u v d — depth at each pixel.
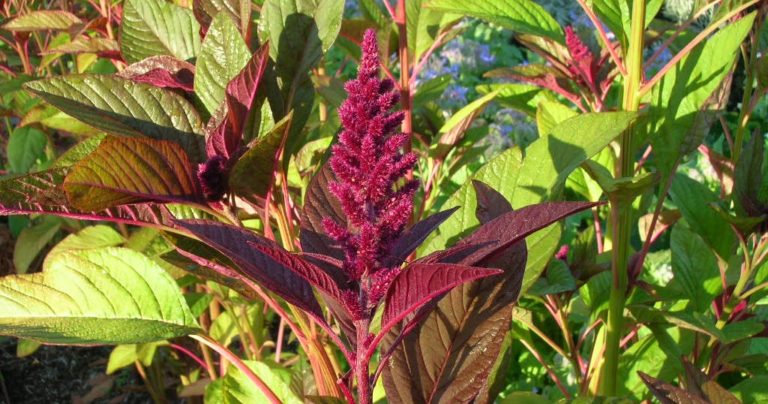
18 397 1.88
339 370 1.04
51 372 1.96
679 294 1.07
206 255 0.84
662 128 1.03
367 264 0.72
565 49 1.23
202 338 0.89
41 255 1.87
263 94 0.91
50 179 0.83
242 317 1.31
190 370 1.62
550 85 1.26
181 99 0.90
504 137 2.41
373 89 0.71
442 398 0.82
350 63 3.06
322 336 1.04
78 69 1.41
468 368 0.82
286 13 0.94
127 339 0.87
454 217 0.92
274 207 0.93
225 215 0.87
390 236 0.72
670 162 1.02
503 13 1.07
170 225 0.89
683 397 0.81
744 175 1.02
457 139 1.26
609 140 0.87
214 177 0.84
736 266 1.14
